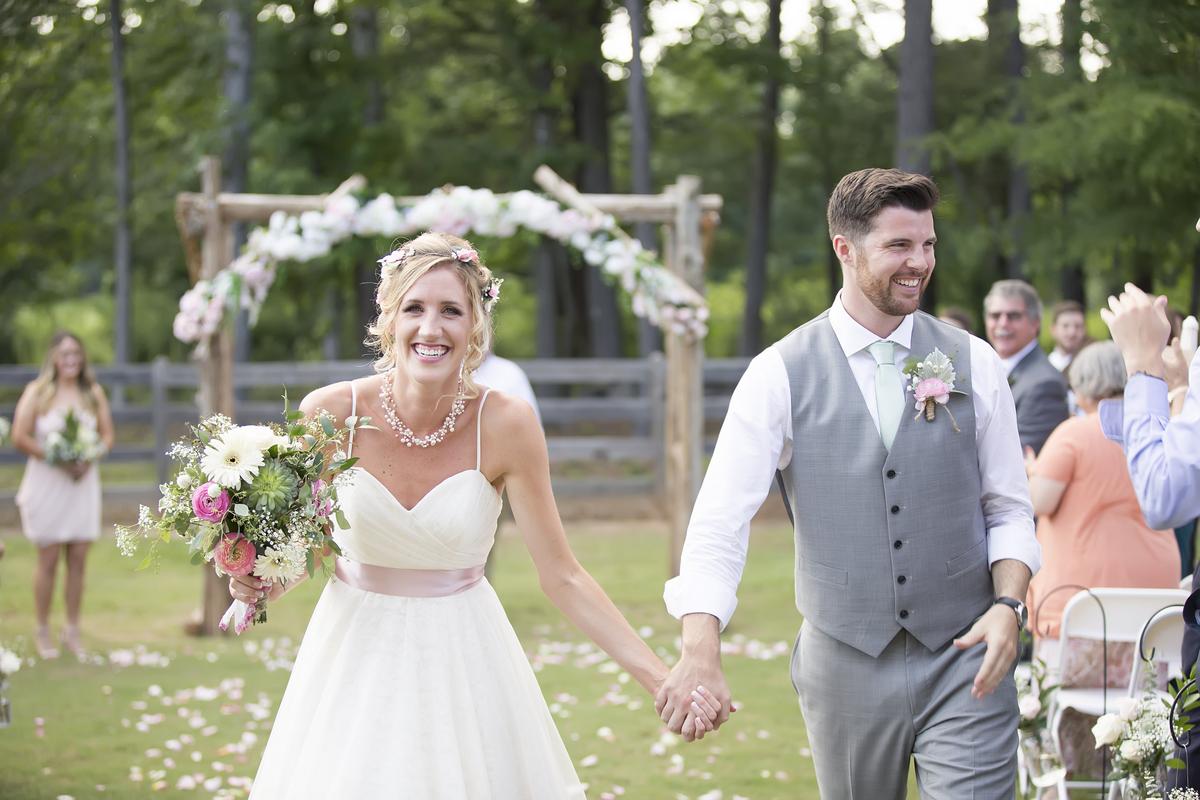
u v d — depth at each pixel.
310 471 3.00
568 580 3.26
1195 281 12.84
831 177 21.05
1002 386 3.07
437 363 3.03
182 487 3.02
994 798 2.79
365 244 9.71
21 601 9.31
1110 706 4.01
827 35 20.62
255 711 6.13
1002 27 13.66
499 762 3.13
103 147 18.39
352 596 3.14
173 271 22.17
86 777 5.09
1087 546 4.59
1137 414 3.00
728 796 4.86
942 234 13.28
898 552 2.94
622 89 22.39
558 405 13.24
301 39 17.97
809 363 3.06
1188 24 10.12
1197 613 3.11
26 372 13.11
